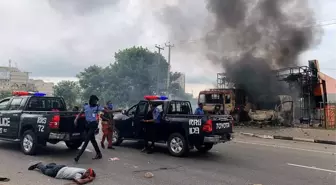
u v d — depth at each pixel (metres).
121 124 10.12
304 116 20.58
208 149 9.45
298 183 5.81
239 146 10.96
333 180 6.08
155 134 9.06
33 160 7.54
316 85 20.19
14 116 8.91
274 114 19.34
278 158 8.54
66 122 8.19
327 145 12.17
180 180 5.83
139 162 7.55
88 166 6.95
